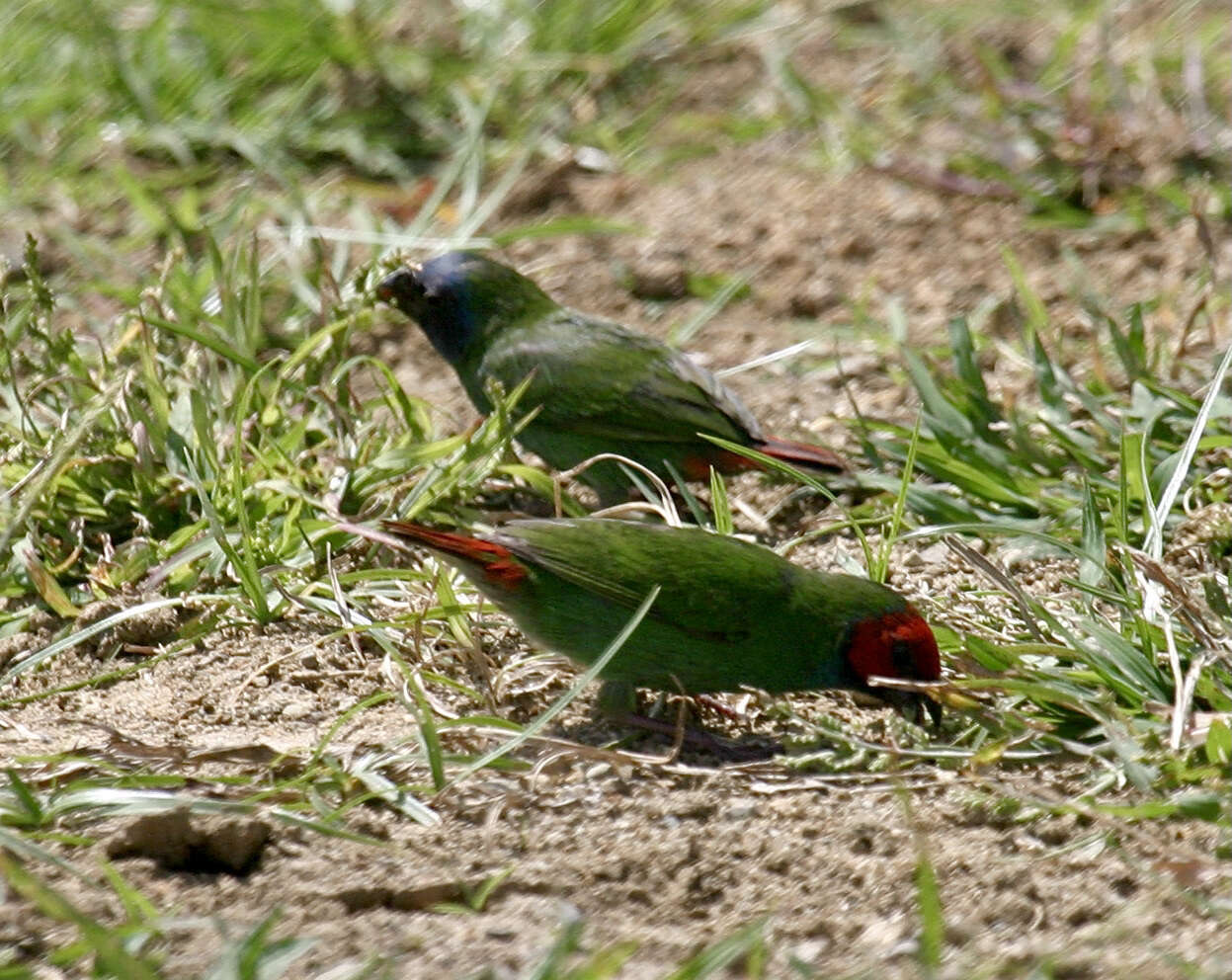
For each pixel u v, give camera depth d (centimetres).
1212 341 1328
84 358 1320
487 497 1216
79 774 841
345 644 1003
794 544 1075
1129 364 1249
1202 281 1404
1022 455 1193
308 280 1458
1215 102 1686
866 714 941
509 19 1827
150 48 1742
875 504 1161
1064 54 1766
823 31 1928
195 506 1151
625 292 1542
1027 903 736
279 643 1005
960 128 1733
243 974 639
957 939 712
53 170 1675
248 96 1739
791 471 1060
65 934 694
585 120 1773
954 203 1633
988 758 837
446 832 793
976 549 1096
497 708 933
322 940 699
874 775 848
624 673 900
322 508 1095
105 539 1079
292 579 1055
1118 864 763
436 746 813
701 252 1580
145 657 1009
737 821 813
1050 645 917
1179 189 1580
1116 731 848
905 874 755
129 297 1384
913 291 1509
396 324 1468
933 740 895
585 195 1680
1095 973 676
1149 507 1031
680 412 1165
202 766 856
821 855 775
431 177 1700
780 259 1562
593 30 1830
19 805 796
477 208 1656
